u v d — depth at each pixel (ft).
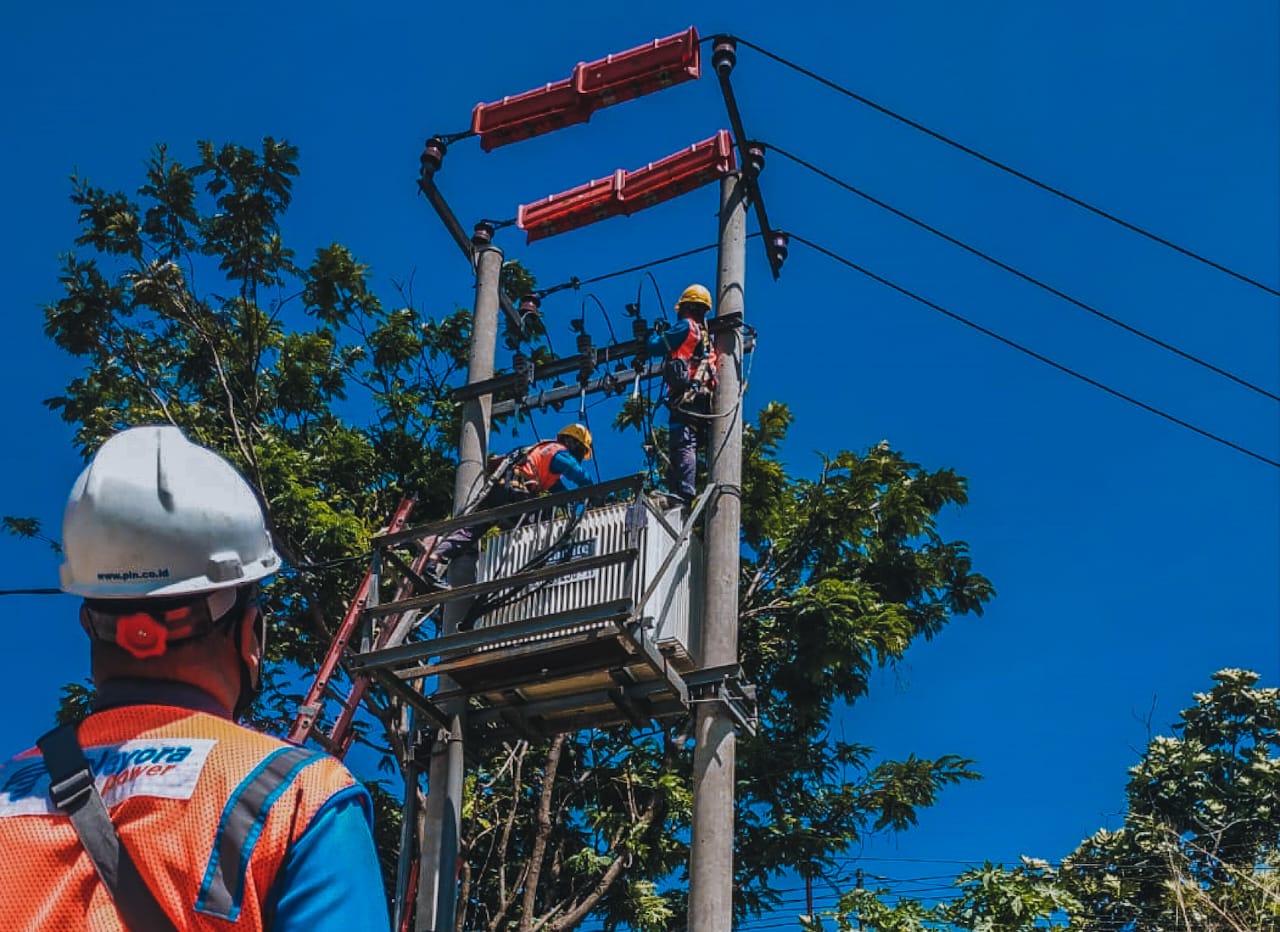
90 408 61.82
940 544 64.39
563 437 35.04
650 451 35.24
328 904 6.12
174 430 7.52
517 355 36.09
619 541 29.73
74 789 6.39
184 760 6.50
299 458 60.64
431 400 66.23
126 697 7.01
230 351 62.75
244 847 6.21
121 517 7.10
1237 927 34.68
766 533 62.69
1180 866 39.42
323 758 6.66
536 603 30.14
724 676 30.35
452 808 31.58
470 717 32.50
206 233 60.08
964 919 46.39
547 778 56.65
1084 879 53.31
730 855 29.27
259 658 7.52
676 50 37.01
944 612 64.13
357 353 65.77
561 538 30.27
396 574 33.86
